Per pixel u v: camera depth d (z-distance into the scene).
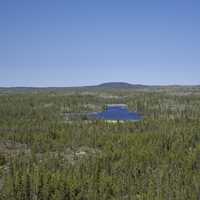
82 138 80.19
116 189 47.44
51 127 94.44
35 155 64.38
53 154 64.25
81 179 49.59
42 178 48.31
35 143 75.19
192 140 75.94
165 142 71.44
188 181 49.34
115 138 77.81
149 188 47.09
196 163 58.84
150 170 55.22
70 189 46.53
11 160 60.22
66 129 91.00
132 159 58.22
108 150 66.50
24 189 46.47
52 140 78.31
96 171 53.25
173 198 44.94
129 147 67.88
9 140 80.56
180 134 80.31
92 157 62.03
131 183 49.41
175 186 47.59
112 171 54.34
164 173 52.22
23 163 58.62
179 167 57.00
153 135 77.69
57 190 46.16
